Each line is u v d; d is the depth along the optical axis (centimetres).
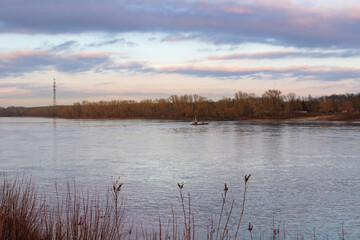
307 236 1464
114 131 8056
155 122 13762
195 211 1792
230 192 2153
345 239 1434
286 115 14550
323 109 14712
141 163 3231
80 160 3403
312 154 3806
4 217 726
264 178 2548
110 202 1900
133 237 1384
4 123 13300
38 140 5616
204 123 11244
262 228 1559
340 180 2473
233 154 3844
